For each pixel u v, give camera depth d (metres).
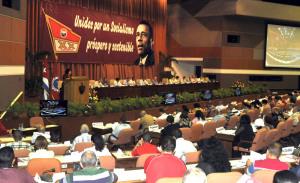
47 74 18.05
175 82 23.62
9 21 13.55
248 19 28.36
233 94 22.73
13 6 14.46
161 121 12.37
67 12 19.72
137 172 5.90
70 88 15.11
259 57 29.08
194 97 19.34
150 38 25.33
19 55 14.63
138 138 11.34
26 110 12.51
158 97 16.91
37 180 5.32
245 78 28.55
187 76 29.27
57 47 19.20
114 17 22.72
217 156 5.35
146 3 24.97
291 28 29.98
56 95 16.67
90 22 21.14
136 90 21.45
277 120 12.37
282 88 30.38
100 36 21.86
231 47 27.81
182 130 10.30
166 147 5.45
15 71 14.22
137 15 24.36
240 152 10.24
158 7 25.92
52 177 5.39
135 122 12.03
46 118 12.59
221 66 27.52
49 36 18.78
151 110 16.08
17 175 4.38
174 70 28.86
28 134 11.16
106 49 22.31
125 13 23.48
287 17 28.39
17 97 14.41
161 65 26.11
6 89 13.40
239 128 10.23
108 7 22.30
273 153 5.63
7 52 13.42
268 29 29.11
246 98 23.52
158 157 5.33
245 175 4.78
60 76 19.41
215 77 27.78
